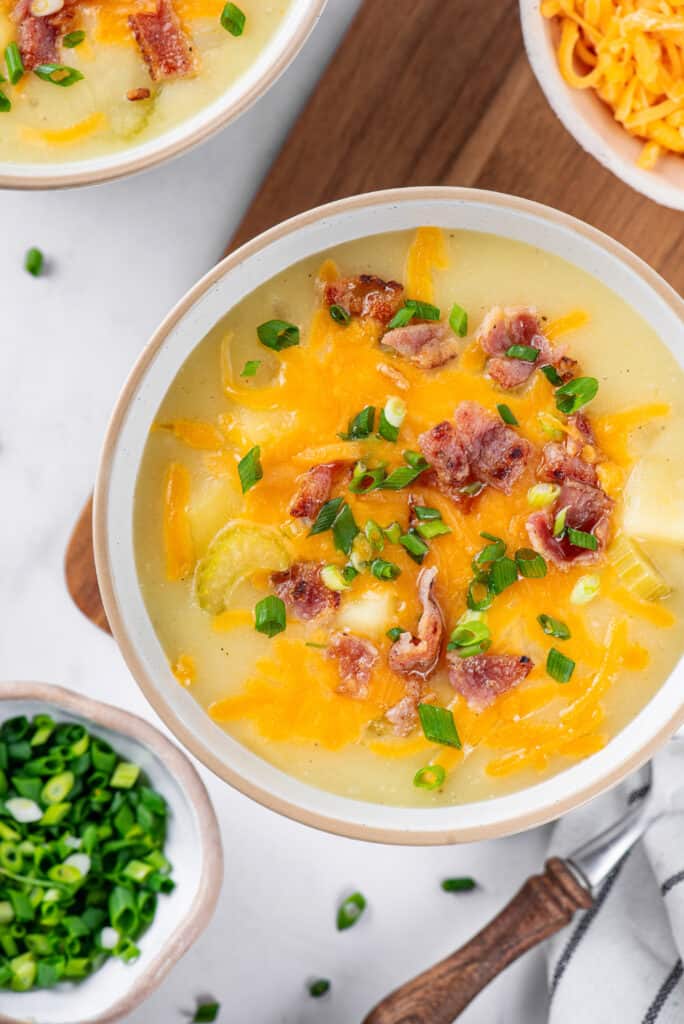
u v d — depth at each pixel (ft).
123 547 1.82
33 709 1.95
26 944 1.99
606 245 1.79
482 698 1.82
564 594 1.83
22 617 2.08
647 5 1.91
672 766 2.00
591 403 1.83
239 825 2.07
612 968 2.01
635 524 1.82
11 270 2.08
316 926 2.08
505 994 2.09
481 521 1.82
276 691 1.83
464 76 2.00
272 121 2.06
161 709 1.81
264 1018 2.08
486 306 1.83
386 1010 1.97
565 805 1.82
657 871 1.99
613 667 1.84
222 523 1.82
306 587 1.82
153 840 1.98
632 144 1.95
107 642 2.08
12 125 1.93
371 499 1.82
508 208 1.79
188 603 1.84
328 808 1.83
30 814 1.98
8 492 2.09
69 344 2.08
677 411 1.83
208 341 1.82
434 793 1.84
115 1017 1.86
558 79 1.92
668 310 1.80
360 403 1.81
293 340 1.81
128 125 1.94
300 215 1.78
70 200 2.07
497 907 2.08
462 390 1.82
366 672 1.82
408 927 2.08
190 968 2.07
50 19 1.92
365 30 2.00
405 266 1.82
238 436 1.82
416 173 2.01
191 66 1.93
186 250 2.08
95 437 2.09
